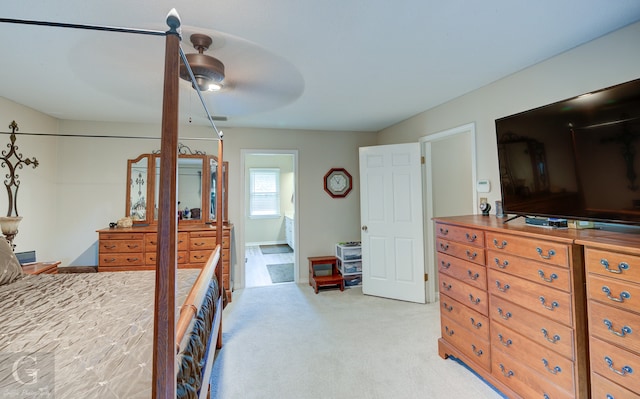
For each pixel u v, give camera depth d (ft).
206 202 12.52
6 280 6.13
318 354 7.38
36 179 10.29
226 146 13.01
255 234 24.18
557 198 5.37
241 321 9.48
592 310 3.99
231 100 9.41
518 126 6.18
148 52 6.10
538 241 4.76
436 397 5.74
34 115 10.14
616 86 4.36
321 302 11.23
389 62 6.83
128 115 10.84
